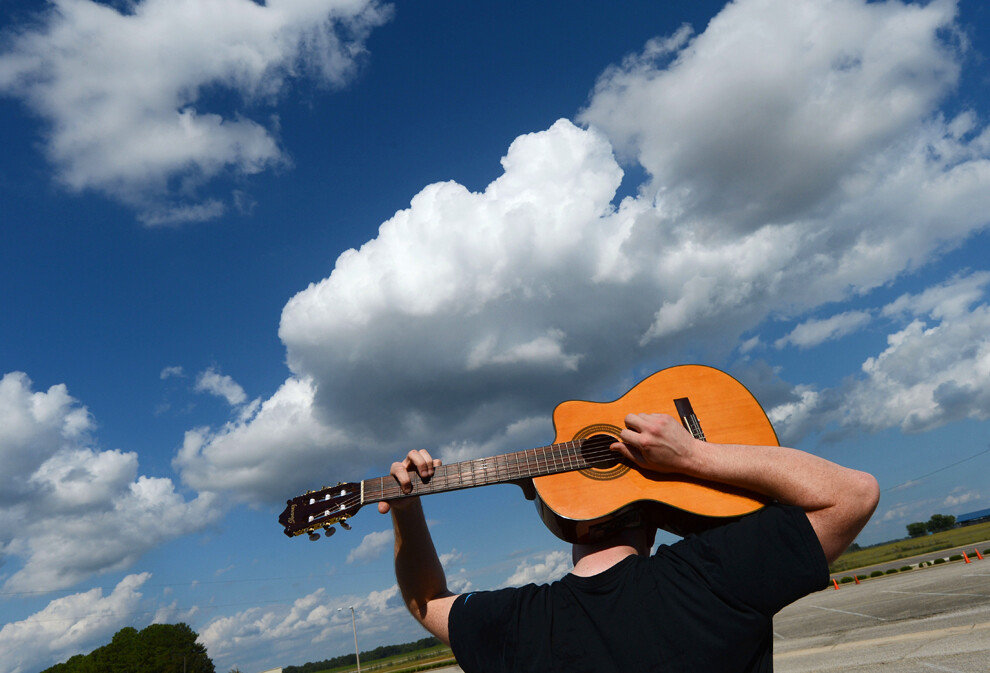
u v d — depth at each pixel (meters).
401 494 1.77
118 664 73.19
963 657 10.84
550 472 1.80
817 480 1.18
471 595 1.40
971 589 20.62
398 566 1.59
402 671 59.22
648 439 1.38
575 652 1.13
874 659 12.66
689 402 2.16
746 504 1.49
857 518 1.14
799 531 1.11
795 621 25.11
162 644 76.44
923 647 12.70
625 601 1.15
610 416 2.12
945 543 73.12
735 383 2.21
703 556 1.16
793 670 13.61
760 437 2.09
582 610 1.18
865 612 22.14
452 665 53.09
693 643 1.08
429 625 1.47
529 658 1.17
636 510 1.54
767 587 1.09
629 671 1.08
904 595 24.36
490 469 1.84
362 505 1.80
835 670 12.40
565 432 2.05
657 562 1.20
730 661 1.07
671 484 1.57
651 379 2.23
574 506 1.62
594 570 1.41
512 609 1.25
